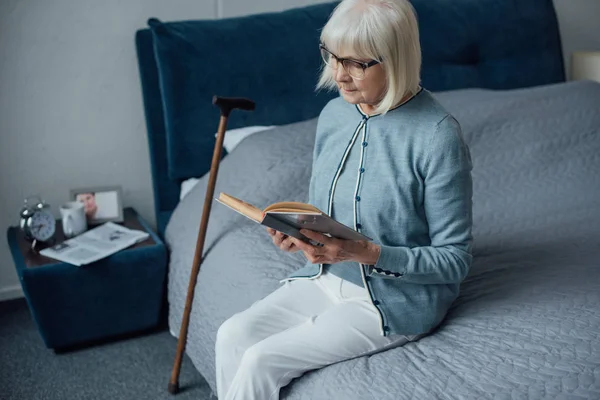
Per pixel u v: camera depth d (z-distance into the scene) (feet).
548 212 7.27
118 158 9.19
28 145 8.72
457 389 4.52
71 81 8.69
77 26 8.53
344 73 4.89
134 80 8.97
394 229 5.09
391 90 4.80
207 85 8.59
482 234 6.88
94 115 8.91
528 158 8.12
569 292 5.55
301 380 5.14
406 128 4.99
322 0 9.79
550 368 4.60
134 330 8.20
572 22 11.75
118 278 7.80
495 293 5.68
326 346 5.04
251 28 8.84
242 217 7.32
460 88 9.98
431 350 5.03
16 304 9.13
